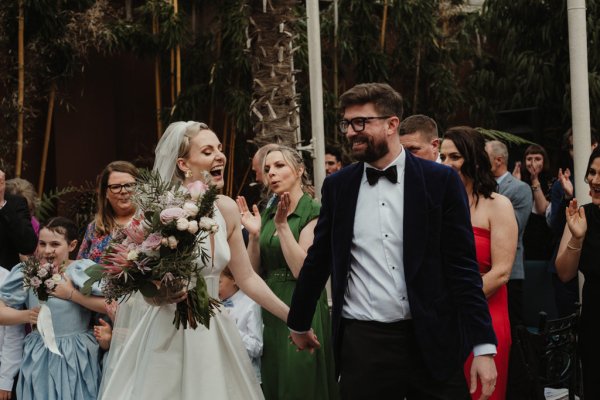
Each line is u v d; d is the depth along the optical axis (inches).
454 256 131.0
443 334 130.2
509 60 431.8
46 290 169.3
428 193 131.5
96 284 179.5
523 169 350.3
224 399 142.8
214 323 146.3
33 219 262.7
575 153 238.2
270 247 186.2
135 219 137.4
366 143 132.1
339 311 135.6
